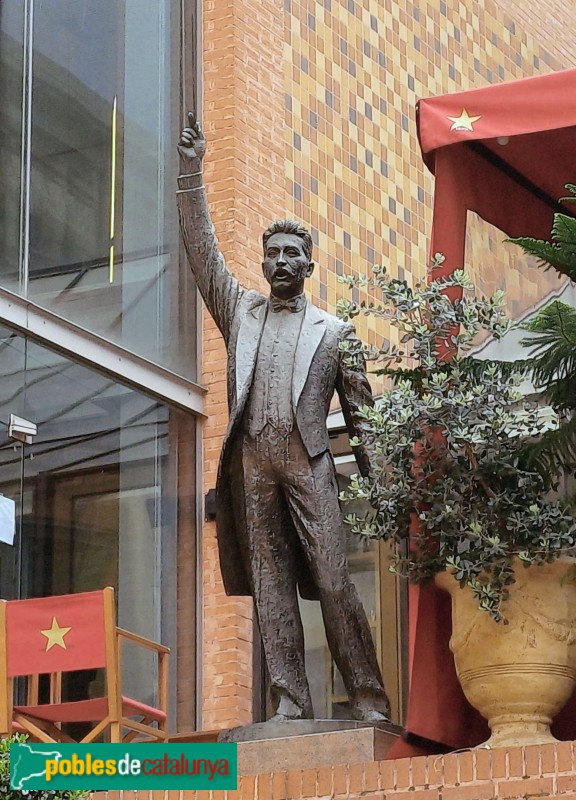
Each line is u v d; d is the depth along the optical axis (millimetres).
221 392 11625
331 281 12492
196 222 8664
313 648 11070
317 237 12484
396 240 13305
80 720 8969
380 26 13789
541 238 8922
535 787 6953
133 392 11281
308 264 8484
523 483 7527
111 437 11070
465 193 8547
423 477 7645
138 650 10945
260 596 8156
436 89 14258
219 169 11914
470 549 7520
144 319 11523
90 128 11500
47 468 10609
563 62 16109
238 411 8242
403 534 7754
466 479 7586
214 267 8609
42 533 10484
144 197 11773
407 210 13531
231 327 8500
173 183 12031
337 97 13102
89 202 11359
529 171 8805
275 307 8453
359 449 8188
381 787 7223
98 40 11727
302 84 12781
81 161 11375
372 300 12789
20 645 8727
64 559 10586
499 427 7500
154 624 11102
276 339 8359
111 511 10961
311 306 8492
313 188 12594
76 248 11180
